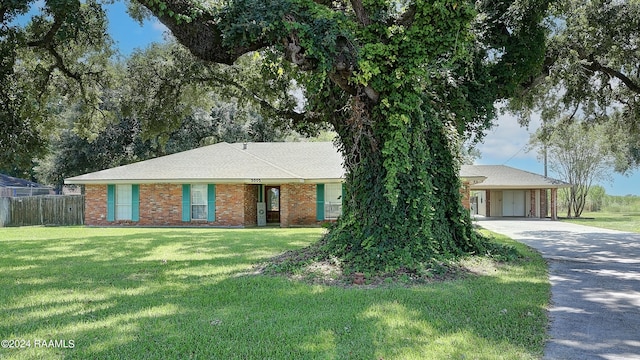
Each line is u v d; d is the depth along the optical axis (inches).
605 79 565.3
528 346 159.2
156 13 277.3
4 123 339.3
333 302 221.5
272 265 320.2
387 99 305.4
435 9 277.9
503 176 1180.5
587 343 166.1
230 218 805.2
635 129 660.1
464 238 365.4
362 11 298.7
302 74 340.5
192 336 170.4
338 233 336.2
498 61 393.4
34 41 387.2
